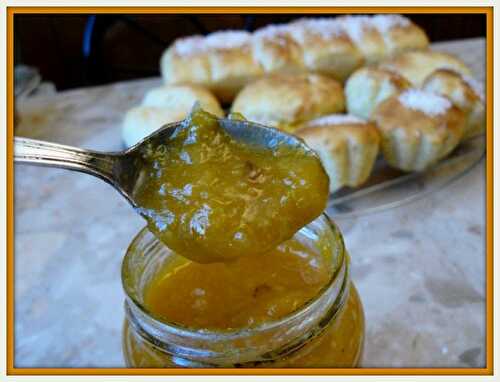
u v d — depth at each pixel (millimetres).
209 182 154
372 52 443
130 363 171
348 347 166
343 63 438
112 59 632
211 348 143
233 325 158
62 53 654
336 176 317
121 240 308
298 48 435
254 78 425
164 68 440
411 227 301
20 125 424
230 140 163
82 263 293
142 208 153
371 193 329
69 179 365
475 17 665
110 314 262
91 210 333
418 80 408
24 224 323
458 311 249
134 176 157
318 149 311
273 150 162
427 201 321
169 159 159
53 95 473
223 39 443
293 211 153
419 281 266
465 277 267
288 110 367
